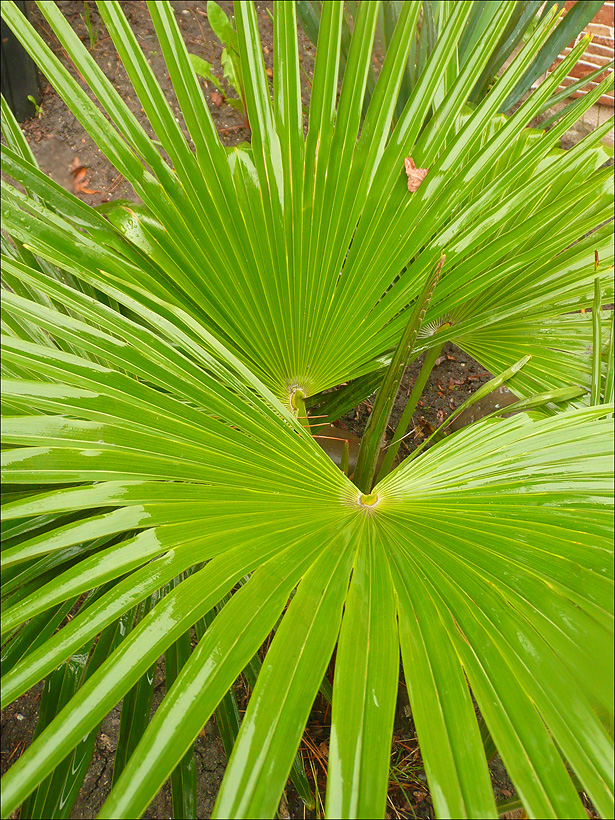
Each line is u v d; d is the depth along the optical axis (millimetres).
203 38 2146
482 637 511
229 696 728
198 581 547
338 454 1145
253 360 935
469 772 440
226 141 1934
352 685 481
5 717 1021
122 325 669
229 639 509
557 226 930
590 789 428
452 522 629
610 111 2203
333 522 645
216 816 423
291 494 658
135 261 837
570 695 468
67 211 777
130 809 427
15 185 1604
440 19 1120
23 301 621
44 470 556
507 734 454
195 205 821
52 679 656
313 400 1180
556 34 1310
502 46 1261
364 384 1143
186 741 454
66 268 726
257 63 776
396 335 930
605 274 909
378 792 432
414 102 809
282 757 447
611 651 478
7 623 504
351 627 524
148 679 674
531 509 609
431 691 481
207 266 855
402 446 1449
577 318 973
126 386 629
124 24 725
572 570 539
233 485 633
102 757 985
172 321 877
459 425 1500
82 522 554
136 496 580
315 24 1222
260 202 833
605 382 843
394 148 830
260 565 571
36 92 1846
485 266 884
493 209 865
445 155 837
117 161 788
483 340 1023
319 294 897
